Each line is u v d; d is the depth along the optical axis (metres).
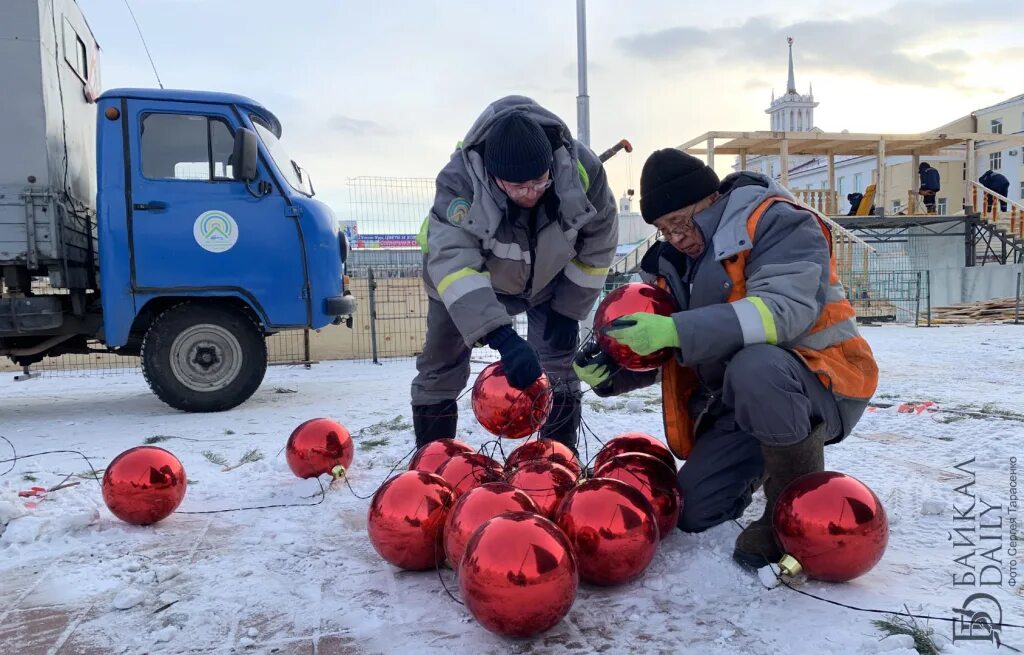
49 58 6.17
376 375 9.09
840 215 19.06
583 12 9.09
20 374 9.77
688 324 2.20
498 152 2.59
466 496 2.15
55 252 6.02
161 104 6.24
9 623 2.05
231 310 6.46
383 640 1.91
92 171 7.29
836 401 2.34
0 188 5.94
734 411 2.31
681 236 2.54
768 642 1.81
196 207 6.22
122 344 6.09
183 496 2.97
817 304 2.24
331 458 3.36
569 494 2.21
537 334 3.61
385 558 2.33
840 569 2.02
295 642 1.91
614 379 2.81
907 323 16.83
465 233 2.79
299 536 2.77
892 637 1.74
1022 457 3.59
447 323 3.39
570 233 3.03
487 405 2.75
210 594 2.22
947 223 19.94
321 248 6.55
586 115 9.24
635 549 2.07
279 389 7.63
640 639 1.86
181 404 6.25
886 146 19.95
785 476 2.25
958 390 6.14
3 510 2.86
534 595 1.75
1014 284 18.73
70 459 4.30
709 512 2.52
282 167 6.66
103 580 2.35
